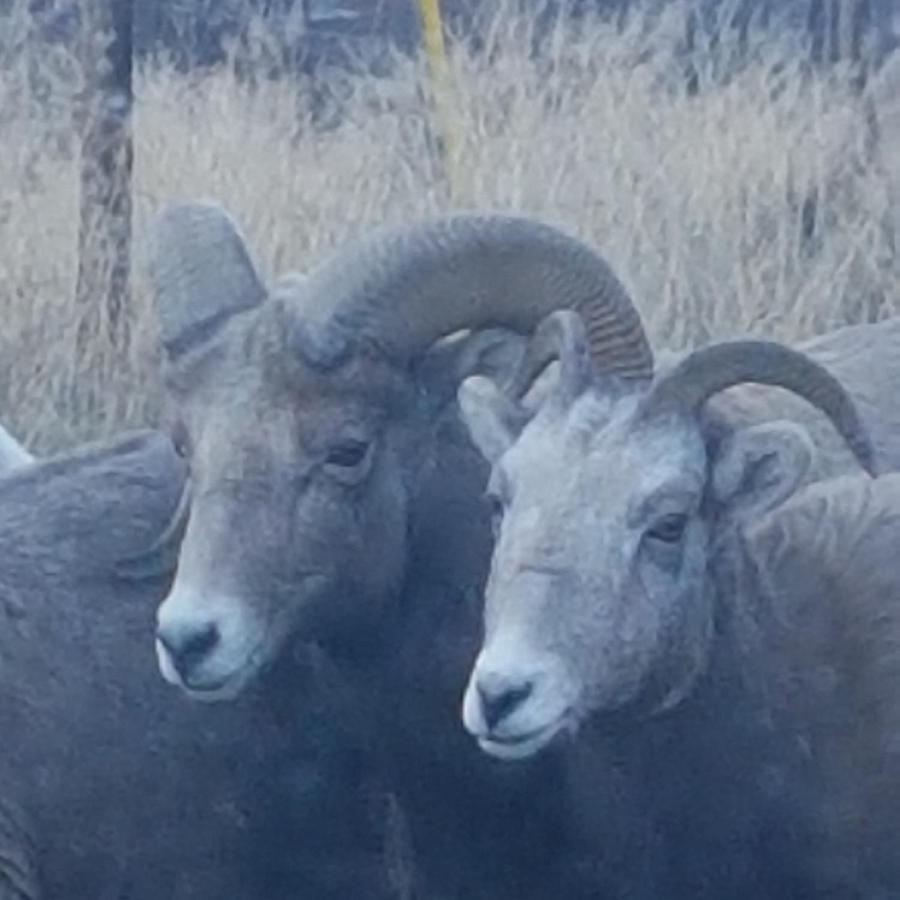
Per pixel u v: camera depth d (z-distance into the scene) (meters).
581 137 16.34
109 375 15.84
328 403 10.29
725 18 17.56
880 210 16.30
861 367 11.97
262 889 11.05
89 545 11.11
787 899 10.59
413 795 10.84
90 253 16.17
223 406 10.29
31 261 16.62
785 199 16.22
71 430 15.51
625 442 9.96
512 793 10.65
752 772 10.44
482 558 10.62
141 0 20.00
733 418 10.48
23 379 15.80
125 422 15.64
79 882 10.99
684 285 15.67
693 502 9.96
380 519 10.41
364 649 10.62
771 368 10.09
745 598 10.38
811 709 10.55
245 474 10.20
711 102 16.48
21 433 15.54
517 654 9.68
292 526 10.23
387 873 11.02
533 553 9.79
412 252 10.41
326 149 17.08
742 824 10.48
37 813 10.94
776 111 16.50
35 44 18.67
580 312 10.36
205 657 10.12
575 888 10.65
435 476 10.57
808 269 16.05
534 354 10.43
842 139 16.50
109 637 11.02
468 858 10.82
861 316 15.76
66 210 16.95
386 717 10.79
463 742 10.70
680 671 10.05
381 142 17.33
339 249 10.85
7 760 10.93
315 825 11.00
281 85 17.61
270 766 10.97
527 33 16.88
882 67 17.48
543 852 10.68
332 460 10.30
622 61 16.80
